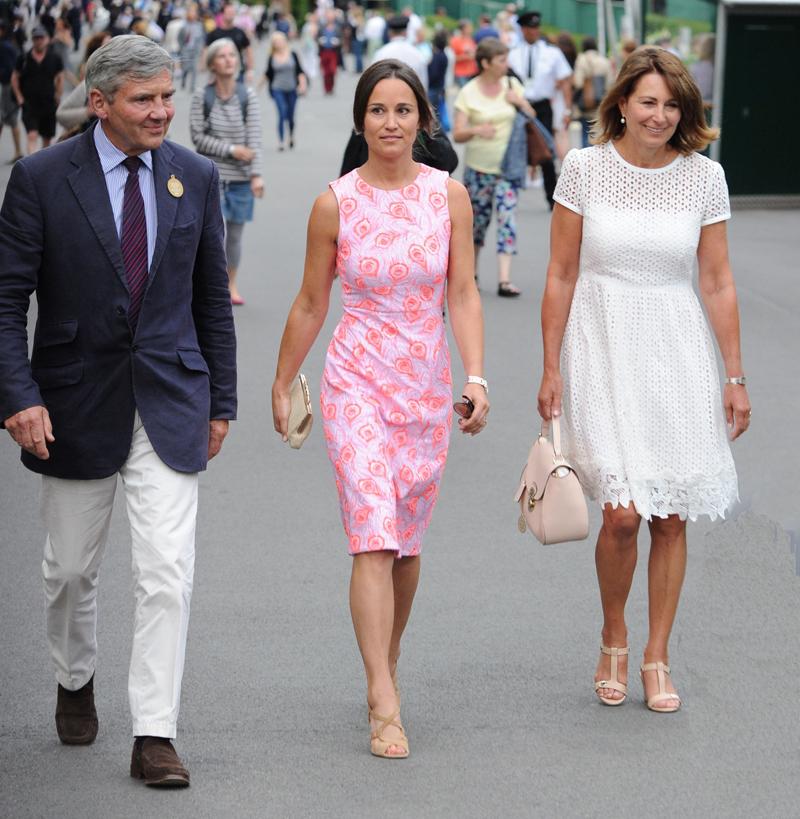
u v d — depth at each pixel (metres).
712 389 10.20
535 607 12.12
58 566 9.08
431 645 11.27
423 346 9.57
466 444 17.28
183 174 9.00
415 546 9.88
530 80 37.44
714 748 9.55
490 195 26.11
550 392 10.29
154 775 8.79
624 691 10.27
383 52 22.12
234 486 15.57
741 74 38.66
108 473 8.88
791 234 34.78
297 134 58.28
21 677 10.61
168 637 8.79
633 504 10.10
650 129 9.78
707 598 12.18
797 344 22.88
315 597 12.30
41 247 8.76
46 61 43.31
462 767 9.23
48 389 8.88
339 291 26.59
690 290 10.23
